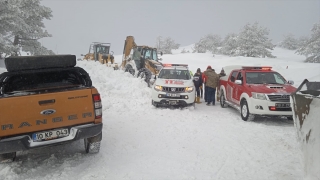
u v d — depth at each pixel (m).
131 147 5.46
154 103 9.78
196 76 12.10
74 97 4.25
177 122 7.67
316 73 19.48
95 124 4.41
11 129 3.86
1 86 4.66
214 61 42.88
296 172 4.28
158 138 6.09
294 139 6.12
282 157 4.98
